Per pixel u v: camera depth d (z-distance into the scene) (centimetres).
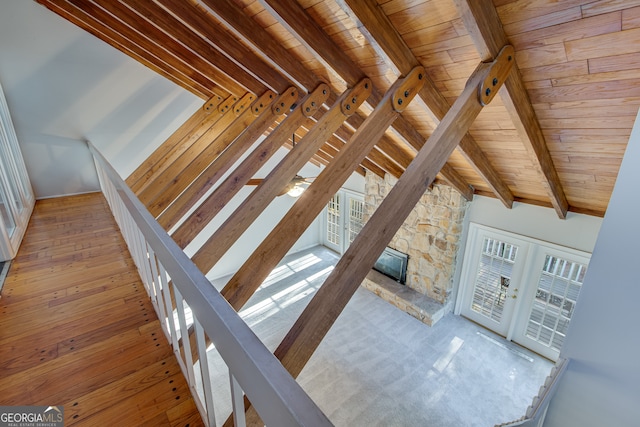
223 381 388
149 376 149
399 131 327
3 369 150
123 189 188
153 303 196
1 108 350
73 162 475
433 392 376
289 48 281
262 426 147
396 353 439
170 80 509
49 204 436
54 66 425
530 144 255
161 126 524
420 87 241
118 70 468
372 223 177
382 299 571
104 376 148
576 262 384
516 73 205
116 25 346
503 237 453
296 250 809
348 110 277
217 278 682
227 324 71
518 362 424
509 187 399
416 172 183
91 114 466
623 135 221
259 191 252
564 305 407
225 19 238
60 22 414
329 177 230
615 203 146
